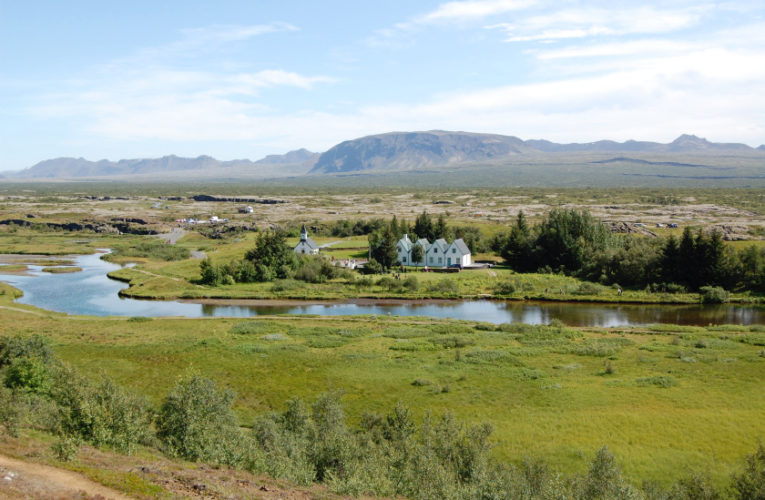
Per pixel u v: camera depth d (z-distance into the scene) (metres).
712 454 41.34
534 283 116.88
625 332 79.19
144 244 187.25
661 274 113.00
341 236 194.12
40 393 45.09
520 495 31.84
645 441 43.69
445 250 137.38
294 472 32.75
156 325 86.38
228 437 35.62
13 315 93.00
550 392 54.66
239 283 124.56
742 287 106.12
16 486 23.09
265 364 65.81
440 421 44.06
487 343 73.50
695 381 56.72
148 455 32.03
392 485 32.47
